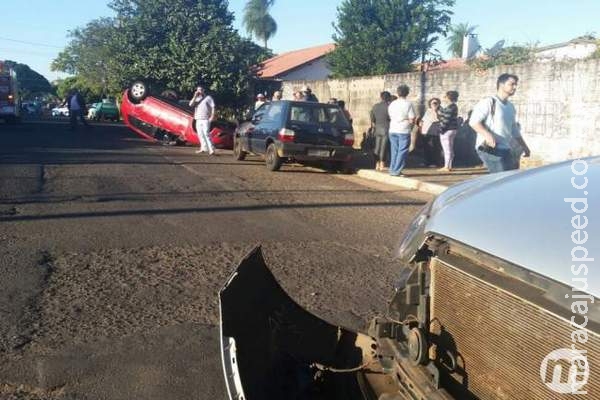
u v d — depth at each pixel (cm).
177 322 502
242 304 306
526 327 213
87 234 766
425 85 1811
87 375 412
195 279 612
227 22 2769
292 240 783
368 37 2847
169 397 389
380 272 662
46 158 1515
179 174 1345
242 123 1697
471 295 243
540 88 1388
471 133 1616
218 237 779
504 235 234
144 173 1330
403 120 1327
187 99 2608
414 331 269
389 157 1623
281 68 4941
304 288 599
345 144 1462
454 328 254
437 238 272
